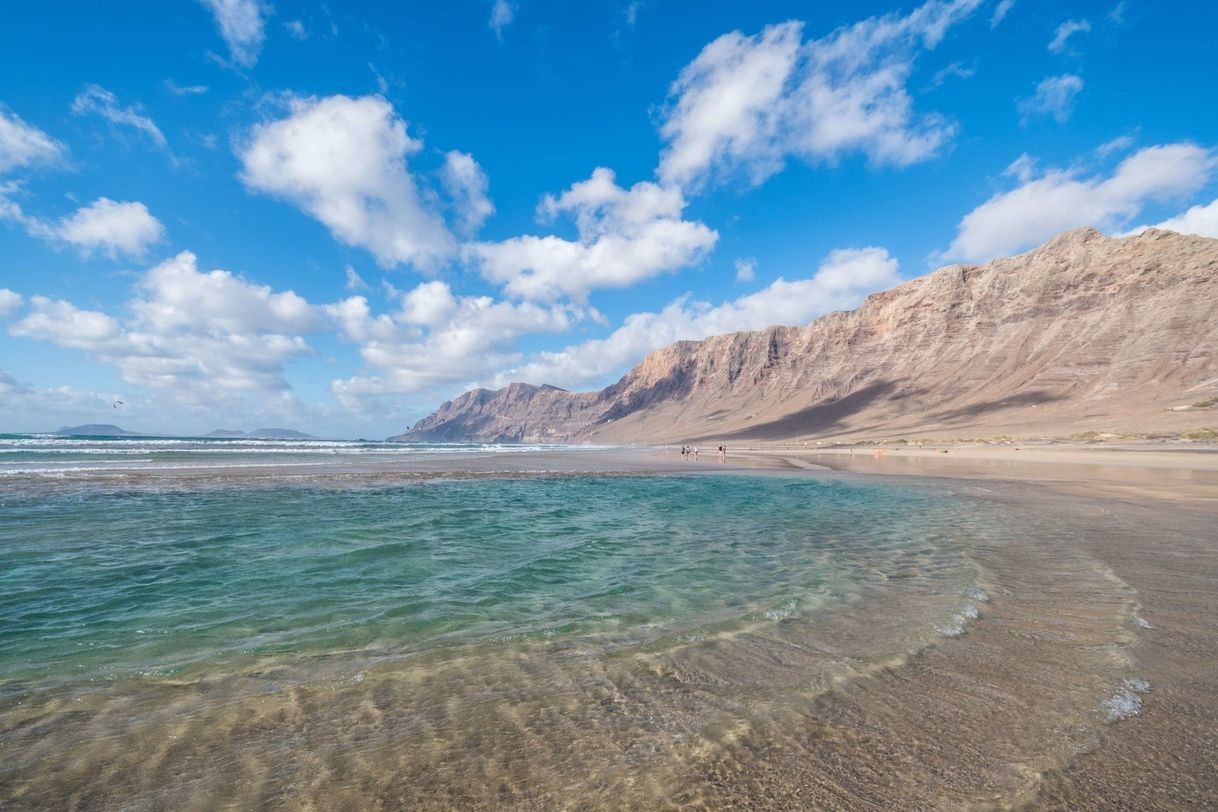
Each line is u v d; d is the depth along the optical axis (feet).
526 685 18.34
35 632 23.95
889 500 76.07
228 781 13.06
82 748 14.55
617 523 56.49
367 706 16.90
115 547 41.88
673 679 18.61
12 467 119.03
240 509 62.59
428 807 12.07
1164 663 18.71
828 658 20.12
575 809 11.97
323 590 30.81
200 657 21.08
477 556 39.96
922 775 12.84
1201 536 42.50
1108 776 12.51
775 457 237.45
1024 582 29.66
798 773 13.05
